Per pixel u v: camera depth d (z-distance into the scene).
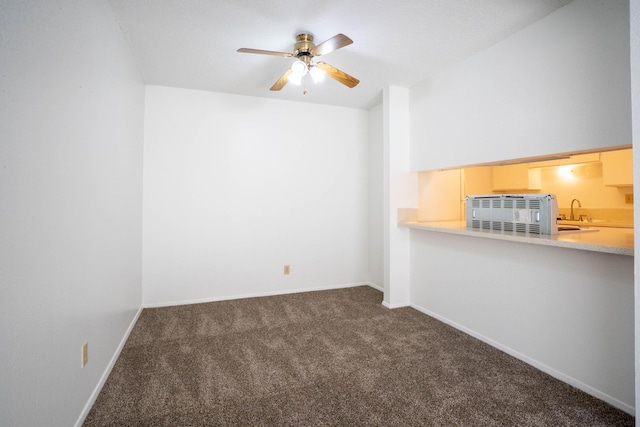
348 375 2.00
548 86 2.04
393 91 3.29
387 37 2.34
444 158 2.89
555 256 2.00
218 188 3.56
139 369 2.06
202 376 1.98
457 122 2.75
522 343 2.20
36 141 1.15
